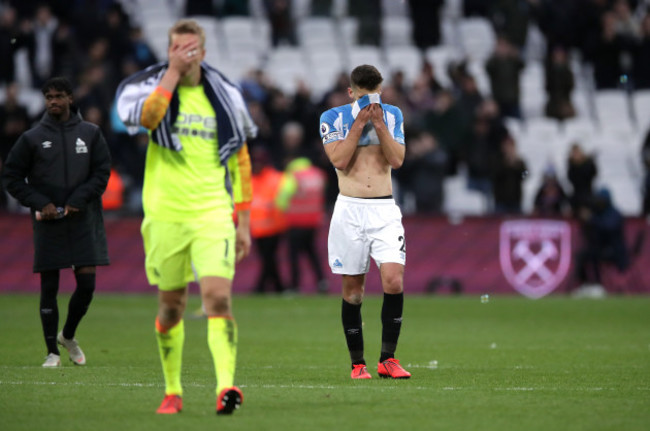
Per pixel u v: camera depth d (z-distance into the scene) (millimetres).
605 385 27562
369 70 28453
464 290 70875
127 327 45250
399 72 77875
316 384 27406
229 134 22047
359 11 92875
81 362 31734
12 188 30562
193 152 21812
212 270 21438
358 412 22438
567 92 87438
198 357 34406
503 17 90250
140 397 24531
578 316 53625
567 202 74312
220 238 21641
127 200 70562
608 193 69750
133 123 21500
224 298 21469
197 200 21688
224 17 92688
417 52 93125
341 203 29016
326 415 22016
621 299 66000
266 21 95625
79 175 30969
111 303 59344
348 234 28766
